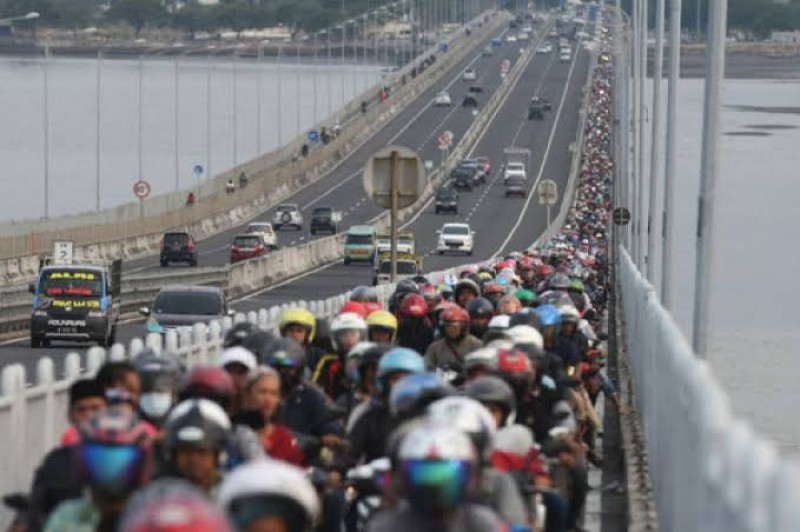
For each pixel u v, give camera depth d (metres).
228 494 18.02
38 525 22.91
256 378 27.52
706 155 55.47
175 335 53.22
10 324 104.69
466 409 23.25
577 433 37.28
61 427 39.03
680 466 29.64
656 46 123.88
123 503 19.20
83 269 96.12
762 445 18.47
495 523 19.39
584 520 36.94
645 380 50.56
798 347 129.38
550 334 41.16
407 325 46.38
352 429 29.25
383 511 21.55
